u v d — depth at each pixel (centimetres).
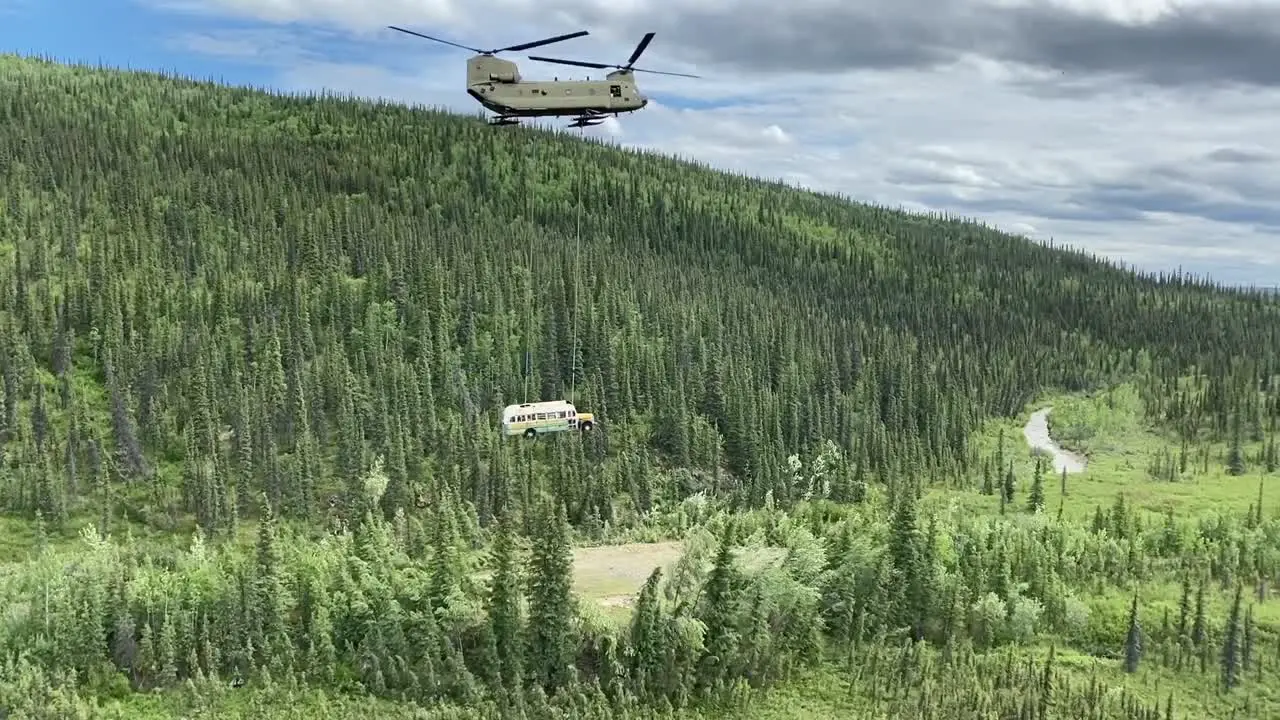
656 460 17675
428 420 16975
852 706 9988
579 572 12850
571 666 9794
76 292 17950
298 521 14775
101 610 9638
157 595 9981
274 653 9775
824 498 17900
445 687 9694
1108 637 11712
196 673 9444
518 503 15462
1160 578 13125
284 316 18425
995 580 12050
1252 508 16312
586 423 16988
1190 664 11069
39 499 14275
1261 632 11525
